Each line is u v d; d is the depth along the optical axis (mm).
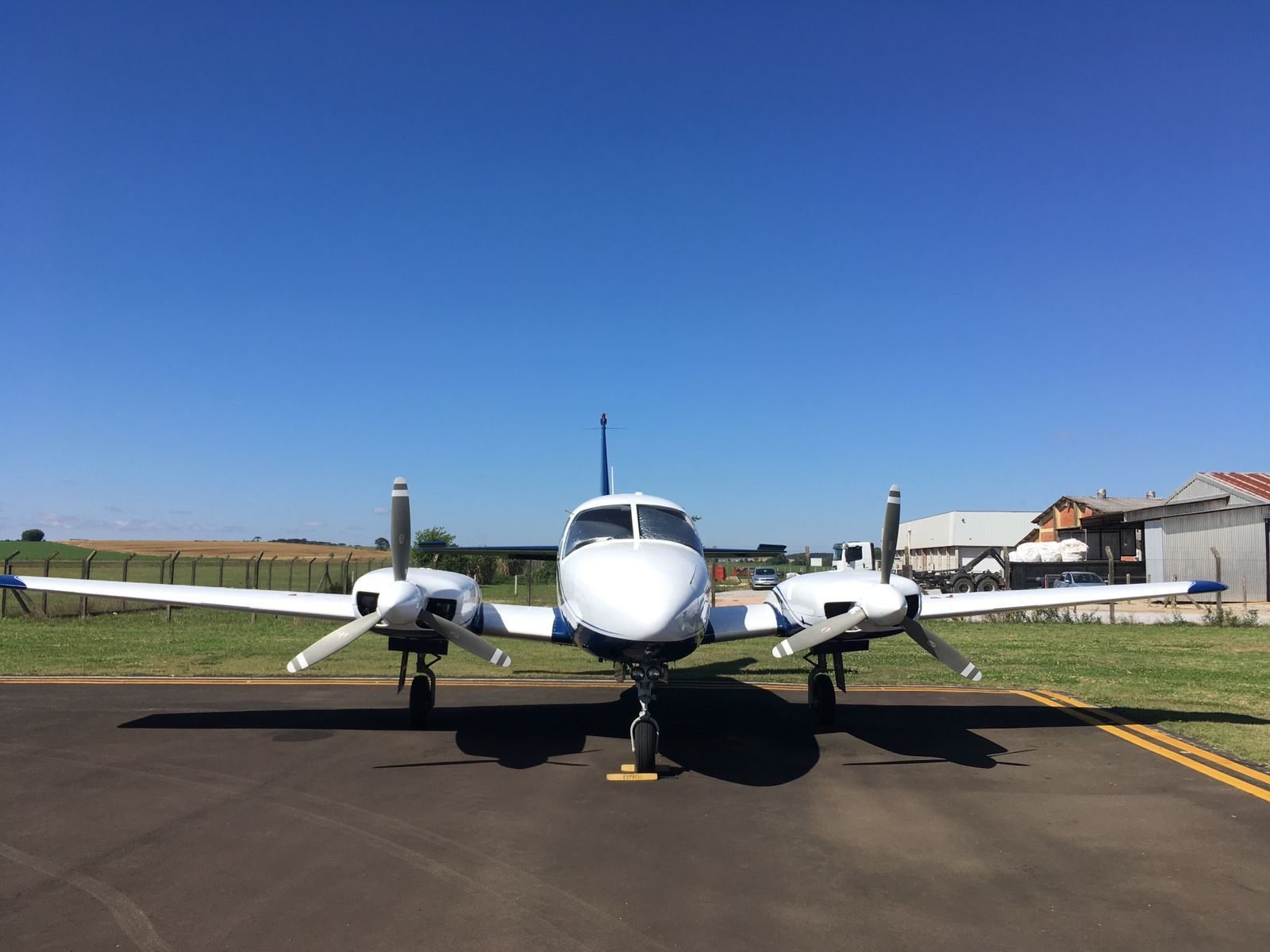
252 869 4719
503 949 3777
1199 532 32656
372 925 4016
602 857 4941
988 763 7273
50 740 8016
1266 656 14953
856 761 7363
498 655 7516
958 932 3947
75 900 4309
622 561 7250
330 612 8297
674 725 8945
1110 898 4352
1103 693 11078
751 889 4461
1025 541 52656
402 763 7199
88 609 22125
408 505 7391
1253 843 5195
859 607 7375
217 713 9398
